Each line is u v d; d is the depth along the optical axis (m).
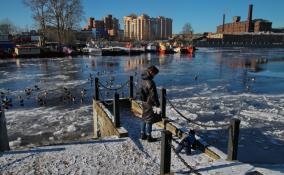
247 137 13.79
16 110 20.00
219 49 131.12
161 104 9.13
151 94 7.38
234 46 169.12
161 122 9.07
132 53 82.69
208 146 7.16
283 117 17.44
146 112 7.63
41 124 16.77
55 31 90.69
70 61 60.88
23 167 6.27
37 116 18.44
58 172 6.08
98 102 12.03
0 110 7.48
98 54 77.88
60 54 75.62
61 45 85.12
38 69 46.00
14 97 24.23
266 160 11.20
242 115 17.94
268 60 66.75
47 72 42.06
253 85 30.47
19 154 6.95
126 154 7.02
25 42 111.69
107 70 44.19
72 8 88.25
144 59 67.50
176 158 6.88
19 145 13.52
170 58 71.50
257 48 146.88
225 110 19.19
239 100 22.44
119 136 8.15
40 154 6.96
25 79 35.06
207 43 167.75
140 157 6.87
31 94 25.33
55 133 15.27
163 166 5.67
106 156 6.89
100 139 8.00
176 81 33.19
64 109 20.17
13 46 78.69
